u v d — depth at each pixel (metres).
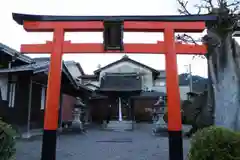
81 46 5.50
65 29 5.56
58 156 6.44
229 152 3.07
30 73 9.68
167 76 5.32
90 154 6.76
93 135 12.07
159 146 8.34
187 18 5.52
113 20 5.30
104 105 23.98
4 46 8.91
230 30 5.91
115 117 20.69
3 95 9.77
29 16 5.54
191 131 10.51
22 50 5.52
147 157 6.37
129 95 19.59
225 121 5.60
